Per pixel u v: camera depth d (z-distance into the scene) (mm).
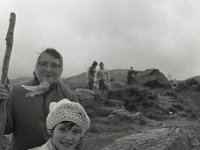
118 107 20984
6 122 3824
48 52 3834
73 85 28344
